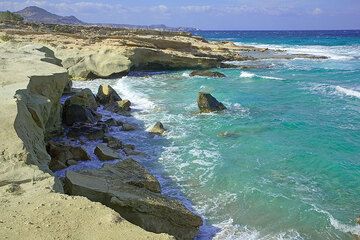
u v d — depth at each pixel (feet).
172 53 135.54
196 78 110.93
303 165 45.80
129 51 122.11
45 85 49.85
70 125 58.18
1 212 23.90
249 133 57.88
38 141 37.14
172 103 77.71
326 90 89.56
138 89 92.68
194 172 44.50
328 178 42.39
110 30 251.80
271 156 48.70
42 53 73.31
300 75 116.98
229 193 39.45
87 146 51.21
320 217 34.73
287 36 485.97
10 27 188.75
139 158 48.49
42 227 22.63
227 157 48.67
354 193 39.11
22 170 29.01
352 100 78.59
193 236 31.99
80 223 23.35
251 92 89.15
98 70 108.58
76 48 120.98
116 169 38.22
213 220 34.68
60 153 44.65
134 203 30.78
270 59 167.73
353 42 304.91
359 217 34.19
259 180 42.09
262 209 36.35
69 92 77.10
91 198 31.07
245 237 31.99
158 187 37.68
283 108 73.31
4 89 42.75
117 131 59.11
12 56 66.69
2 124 33.71
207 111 69.87
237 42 330.13
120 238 22.17
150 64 130.62
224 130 59.36
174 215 31.65
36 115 40.45
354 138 54.65
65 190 32.07
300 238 31.86
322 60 160.66
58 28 214.28
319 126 60.59
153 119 66.08
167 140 55.57
